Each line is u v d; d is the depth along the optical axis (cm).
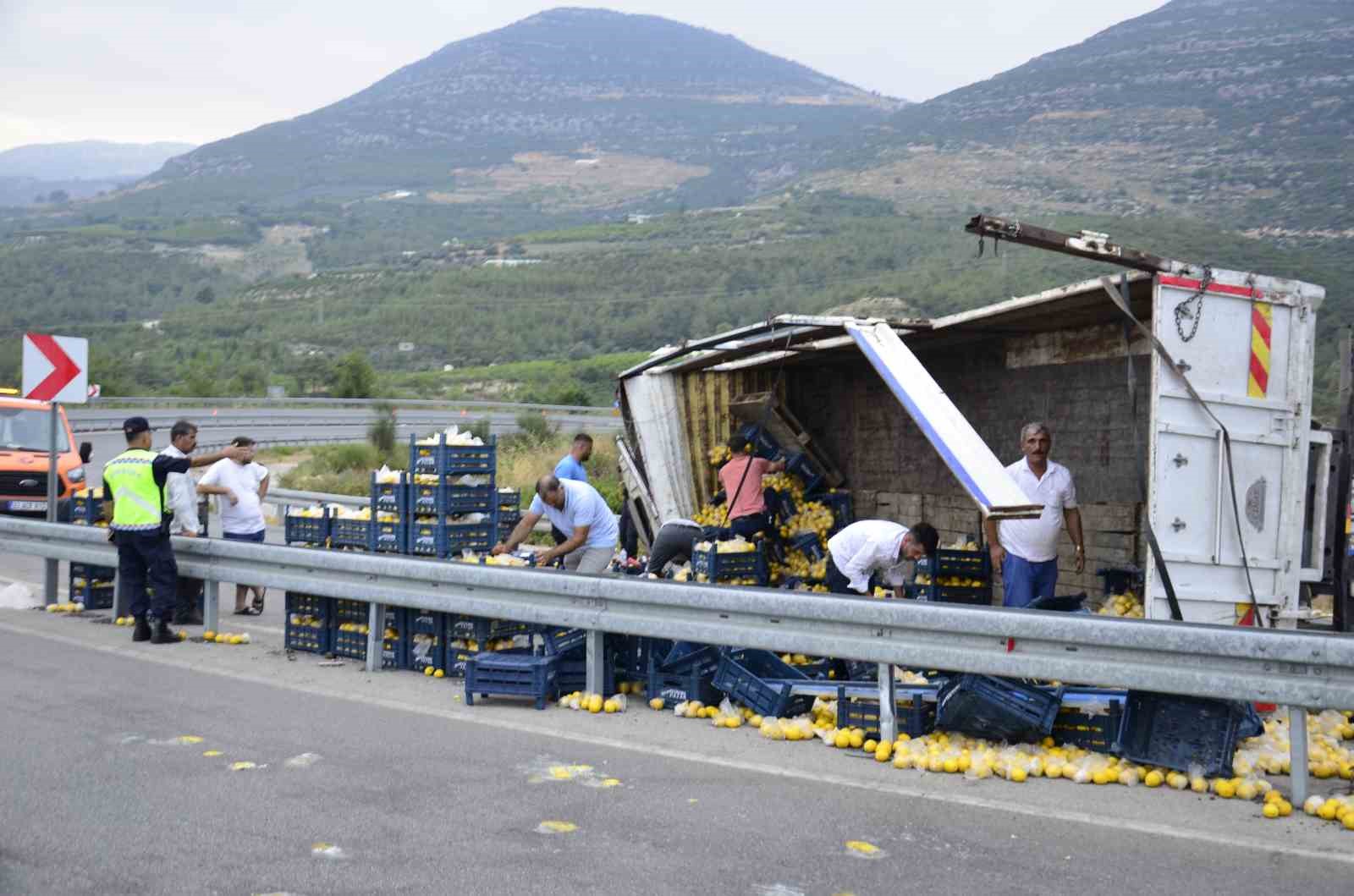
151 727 786
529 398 6656
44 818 601
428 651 991
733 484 1328
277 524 2383
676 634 820
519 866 536
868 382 1488
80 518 1380
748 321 10006
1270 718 789
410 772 686
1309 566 933
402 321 12131
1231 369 868
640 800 635
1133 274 904
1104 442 1156
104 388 6462
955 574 1121
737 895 505
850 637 750
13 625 1210
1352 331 948
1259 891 511
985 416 1358
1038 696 711
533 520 1083
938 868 537
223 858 546
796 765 711
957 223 15962
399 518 1130
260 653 1069
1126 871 534
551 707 865
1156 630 659
